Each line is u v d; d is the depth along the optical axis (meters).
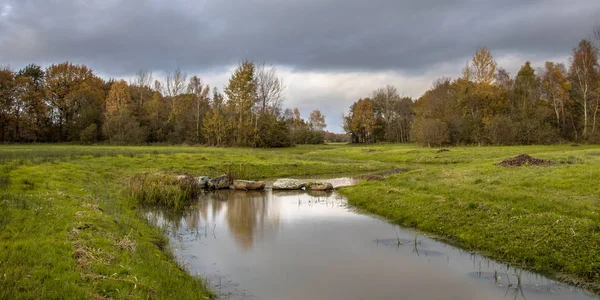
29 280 6.65
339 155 58.97
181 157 36.28
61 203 13.16
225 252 11.44
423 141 62.75
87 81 79.62
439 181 20.19
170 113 76.88
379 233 13.45
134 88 84.94
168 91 84.44
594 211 11.71
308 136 100.25
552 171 18.94
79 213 12.02
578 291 8.37
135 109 77.31
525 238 10.85
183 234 13.57
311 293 8.43
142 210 17.11
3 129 65.44
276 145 75.00
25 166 21.28
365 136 101.44
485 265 10.10
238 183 25.86
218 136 68.19
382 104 99.56
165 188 19.62
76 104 73.62
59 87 74.81
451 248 11.59
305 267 10.10
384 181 23.11
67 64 76.12
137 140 68.25
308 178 31.94
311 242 12.44
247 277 9.40
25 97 66.94
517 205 13.22
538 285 8.73
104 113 73.06
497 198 14.50
